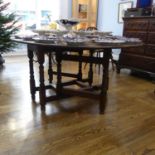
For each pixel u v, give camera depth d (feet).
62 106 7.72
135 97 8.85
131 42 6.58
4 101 7.95
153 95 9.13
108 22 16.79
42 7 18.54
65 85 8.93
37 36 7.23
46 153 4.97
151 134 5.97
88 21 18.24
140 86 10.41
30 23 18.28
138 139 5.69
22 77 11.23
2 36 13.57
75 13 18.38
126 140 5.63
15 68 13.20
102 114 7.13
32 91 8.22
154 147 5.35
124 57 12.97
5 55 17.13
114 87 10.14
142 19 11.73
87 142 5.47
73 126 6.26
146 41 11.67
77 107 7.66
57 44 5.89
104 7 16.99
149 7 12.19
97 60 7.11
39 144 5.30
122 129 6.18
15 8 17.12
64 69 13.48
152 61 11.49
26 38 6.95
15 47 14.64
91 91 7.84
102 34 8.57
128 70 13.88
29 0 17.80
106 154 5.01
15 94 8.72
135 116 7.07
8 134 5.69
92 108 7.61
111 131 6.05
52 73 9.68
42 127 6.12
